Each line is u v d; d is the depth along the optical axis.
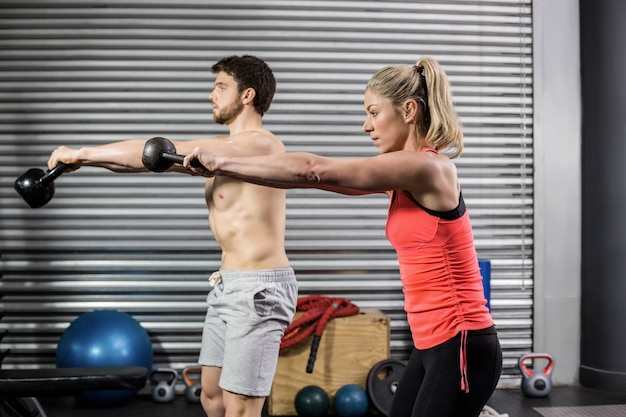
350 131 4.58
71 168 2.49
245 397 2.57
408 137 1.92
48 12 4.47
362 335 4.04
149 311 4.48
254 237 2.63
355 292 4.56
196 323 4.50
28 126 4.47
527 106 4.66
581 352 4.65
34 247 4.46
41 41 4.47
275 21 4.55
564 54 4.66
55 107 4.47
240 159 1.73
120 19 4.50
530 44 4.66
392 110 1.90
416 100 1.89
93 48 4.48
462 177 4.64
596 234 4.51
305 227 4.55
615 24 4.42
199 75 4.52
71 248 4.47
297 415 3.98
